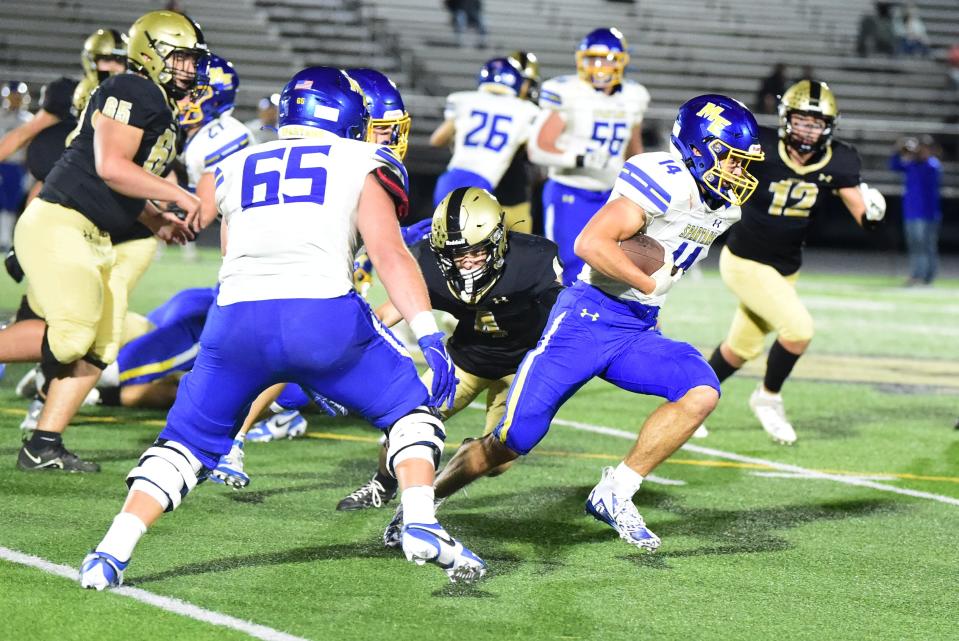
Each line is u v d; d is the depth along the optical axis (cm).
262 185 822
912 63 5509
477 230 954
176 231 1259
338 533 1024
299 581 894
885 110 5256
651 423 989
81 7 4844
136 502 830
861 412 1739
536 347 1010
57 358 1141
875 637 827
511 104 1933
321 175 819
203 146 1322
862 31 5556
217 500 1116
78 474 1183
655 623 838
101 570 816
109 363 1192
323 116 845
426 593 880
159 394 1495
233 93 1352
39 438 1182
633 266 946
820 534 1090
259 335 805
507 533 1056
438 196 1983
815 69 5456
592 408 1694
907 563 1008
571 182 1838
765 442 1511
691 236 988
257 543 987
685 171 966
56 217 1141
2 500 1080
